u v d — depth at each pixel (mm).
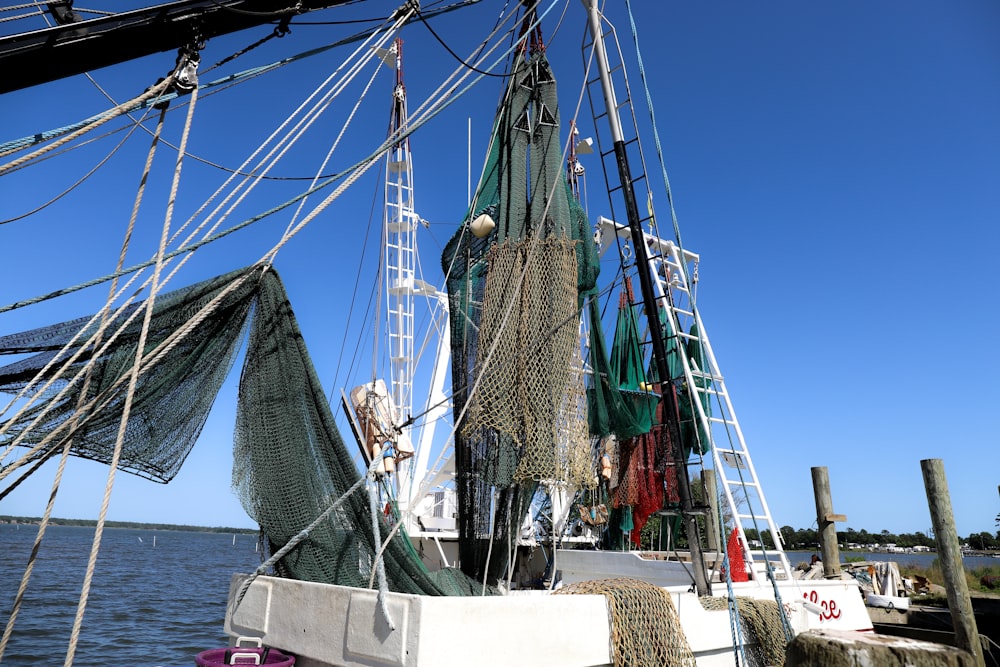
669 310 10305
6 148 4293
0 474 4715
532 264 8375
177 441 6941
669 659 6500
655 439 12742
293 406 7074
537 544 12305
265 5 5332
